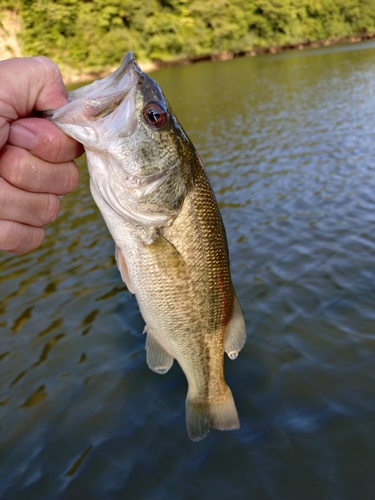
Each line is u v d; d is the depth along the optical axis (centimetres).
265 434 46
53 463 45
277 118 218
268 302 66
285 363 55
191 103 288
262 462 44
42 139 19
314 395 50
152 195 26
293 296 67
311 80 331
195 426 37
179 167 27
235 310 33
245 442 46
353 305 63
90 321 67
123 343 62
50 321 68
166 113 26
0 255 96
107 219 26
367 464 42
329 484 41
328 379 52
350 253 78
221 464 44
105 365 58
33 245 21
